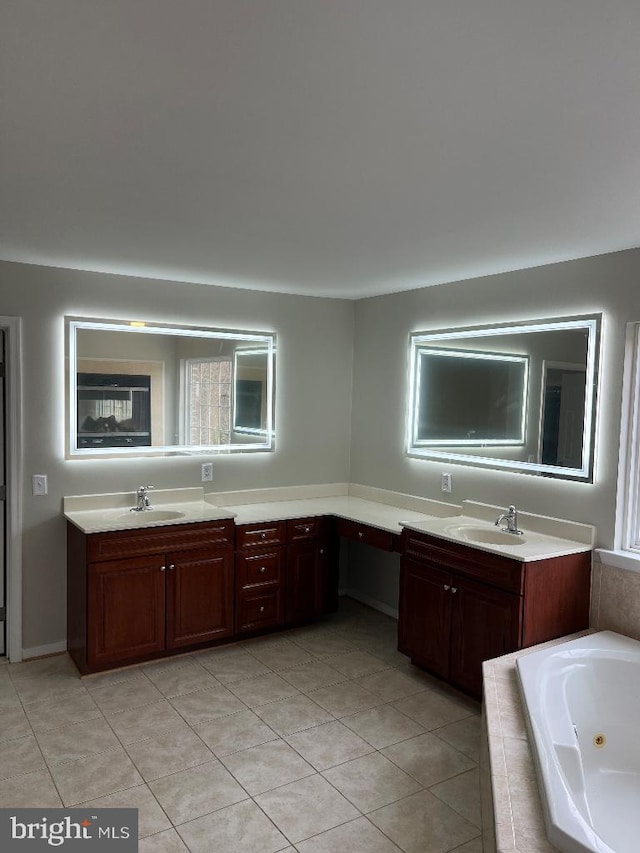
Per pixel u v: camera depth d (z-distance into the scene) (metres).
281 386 4.67
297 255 3.37
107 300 3.94
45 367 3.77
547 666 2.66
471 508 3.91
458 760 2.84
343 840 2.32
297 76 1.47
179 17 1.23
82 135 1.84
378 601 4.77
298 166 2.06
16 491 3.73
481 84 1.49
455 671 3.37
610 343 3.17
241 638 4.16
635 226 2.69
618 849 2.17
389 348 4.61
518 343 3.65
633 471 3.13
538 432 3.53
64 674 3.63
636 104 1.58
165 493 4.21
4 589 3.79
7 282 3.62
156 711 3.23
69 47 1.35
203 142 1.88
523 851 1.67
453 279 3.98
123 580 3.60
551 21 1.22
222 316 4.38
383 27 1.26
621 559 3.08
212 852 2.24
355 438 4.97
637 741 2.66
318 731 3.06
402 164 2.03
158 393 4.16
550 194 2.30
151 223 2.78
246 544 4.02
